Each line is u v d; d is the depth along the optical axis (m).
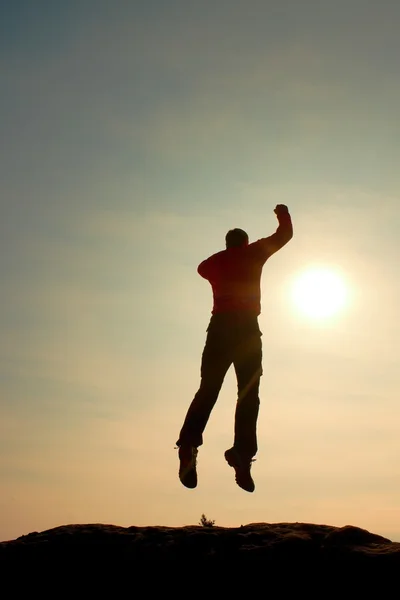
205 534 7.66
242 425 8.54
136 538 7.79
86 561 7.47
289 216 8.98
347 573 6.86
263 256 8.84
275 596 6.79
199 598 6.88
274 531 7.78
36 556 7.63
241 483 8.46
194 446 8.48
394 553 6.95
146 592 7.02
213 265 8.82
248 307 8.62
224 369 8.59
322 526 8.03
